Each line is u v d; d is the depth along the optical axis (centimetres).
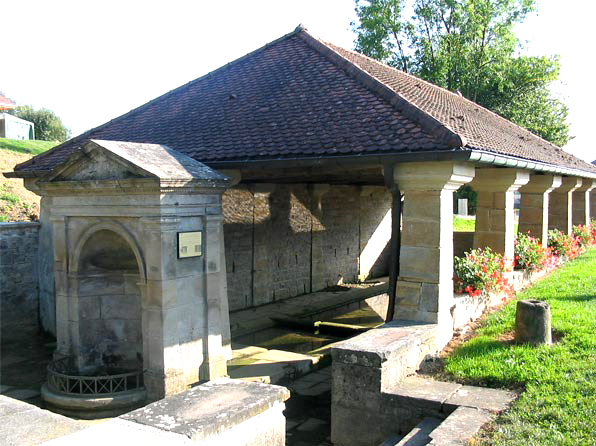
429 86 1420
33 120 4156
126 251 742
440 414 507
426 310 676
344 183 1489
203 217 693
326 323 1117
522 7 2770
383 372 541
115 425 325
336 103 824
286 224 1395
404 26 2852
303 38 1106
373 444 547
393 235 700
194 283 688
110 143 680
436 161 634
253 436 362
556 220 1441
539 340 613
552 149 1569
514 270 1015
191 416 339
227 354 820
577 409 448
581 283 958
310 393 758
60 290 752
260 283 1311
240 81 1057
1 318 1003
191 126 942
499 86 2848
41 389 706
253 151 766
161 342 652
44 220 1038
